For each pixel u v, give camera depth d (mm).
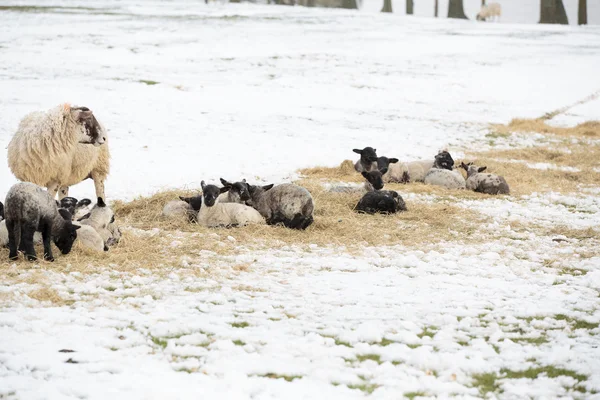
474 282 11172
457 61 50969
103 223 12727
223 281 10852
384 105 36594
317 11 81688
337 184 19969
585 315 9586
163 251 12461
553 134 31219
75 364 7562
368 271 11758
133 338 8328
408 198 18266
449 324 9172
